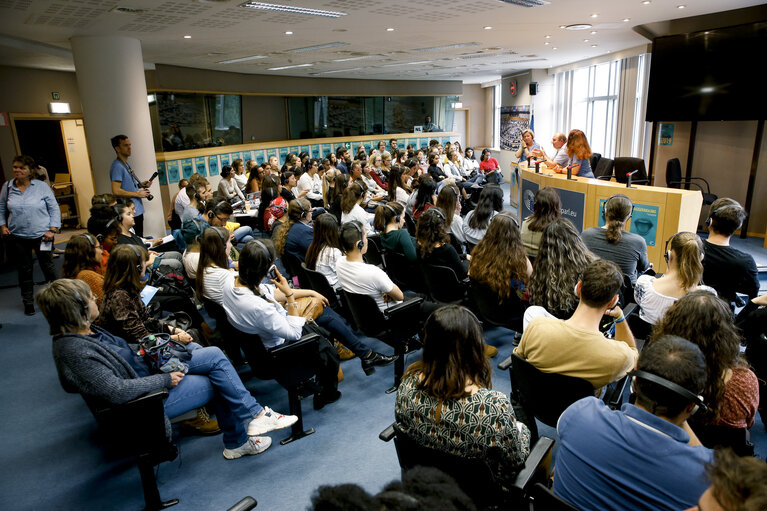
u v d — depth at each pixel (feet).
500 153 52.49
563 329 6.33
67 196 31.83
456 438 4.91
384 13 17.44
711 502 2.67
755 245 22.57
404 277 13.97
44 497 7.95
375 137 51.39
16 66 27.30
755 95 21.52
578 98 41.45
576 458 4.39
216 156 36.37
